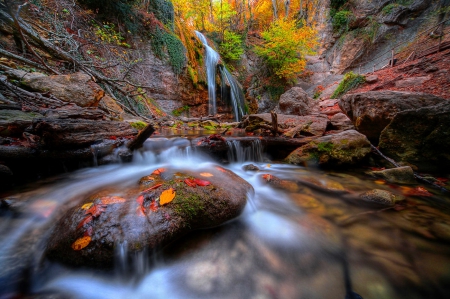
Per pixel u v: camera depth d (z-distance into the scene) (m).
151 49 11.07
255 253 1.65
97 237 1.37
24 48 6.00
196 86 13.64
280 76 17.42
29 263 1.42
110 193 1.91
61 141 2.73
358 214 2.27
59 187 2.44
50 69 5.45
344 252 1.69
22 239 1.60
